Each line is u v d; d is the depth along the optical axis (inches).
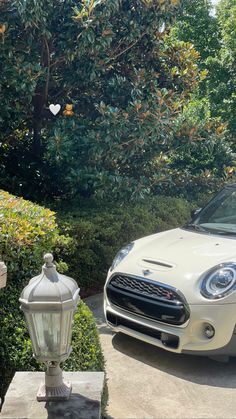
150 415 134.3
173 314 155.6
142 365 164.1
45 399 88.1
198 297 152.8
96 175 256.1
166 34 321.1
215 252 170.9
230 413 135.2
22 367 118.5
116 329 176.9
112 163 276.2
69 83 278.1
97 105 266.5
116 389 148.4
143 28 280.8
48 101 300.5
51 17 258.4
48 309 82.0
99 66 266.7
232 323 150.2
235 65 455.8
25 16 234.2
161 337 160.1
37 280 85.6
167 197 329.4
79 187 267.9
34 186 288.4
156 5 273.6
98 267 245.9
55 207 269.0
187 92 326.0
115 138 259.0
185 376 156.4
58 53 269.9
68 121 267.4
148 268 170.1
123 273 175.5
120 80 285.0
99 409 86.3
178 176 356.5
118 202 283.0
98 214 255.6
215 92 464.8
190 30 506.3
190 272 160.7
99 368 131.3
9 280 142.2
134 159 298.2
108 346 178.5
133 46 298.2
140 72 287.7
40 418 83.7
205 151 350.9
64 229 223.8
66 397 88.2
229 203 213.3
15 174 290.0
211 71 467.2
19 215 167.3
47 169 285.9
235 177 365.1
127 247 198.5
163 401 141.8
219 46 504.7
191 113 404.2
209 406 138.8
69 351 88.1
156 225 282.4
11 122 281.3
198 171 373.4
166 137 280.8
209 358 168.2
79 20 244.7
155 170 311.7
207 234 194.5
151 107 269.3
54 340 84.4
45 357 85.6
